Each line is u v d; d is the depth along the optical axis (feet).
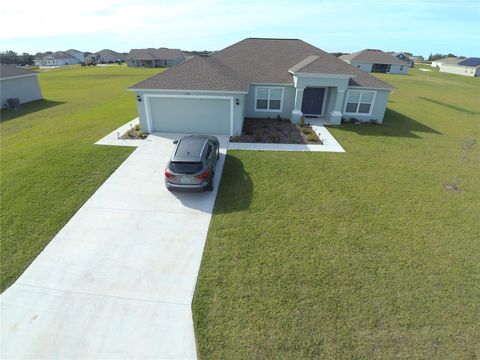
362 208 33.50
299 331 19.12
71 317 20.35
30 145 51.26
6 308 20.97
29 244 27.14
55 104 93.25
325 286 22.65
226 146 51.31
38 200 34.06
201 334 19.01
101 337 19.07
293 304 21.06
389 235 28.89
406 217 32.07
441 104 105.29
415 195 36.81
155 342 18.75
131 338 18.99
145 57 295.48
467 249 27.20
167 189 35.17
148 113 55.16
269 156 47.37
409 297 21.79
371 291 22.24
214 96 52.90
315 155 48.42
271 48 75.15
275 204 33.83
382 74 238.68
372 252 26.45
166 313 20.62
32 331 19.43
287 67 70.28
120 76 186.39
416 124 72.28
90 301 21.54
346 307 20.84
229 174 40.93
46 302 21.47
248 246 27.02
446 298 21.77
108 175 39.99
